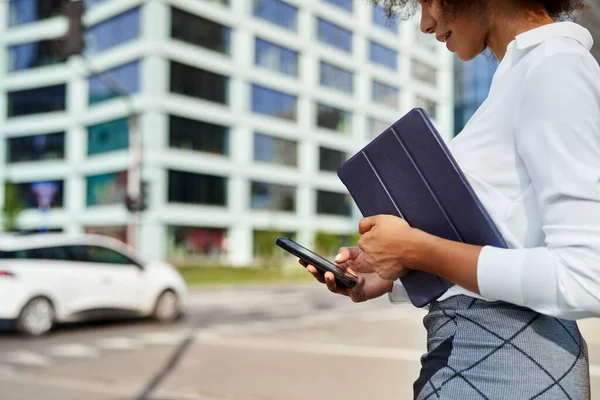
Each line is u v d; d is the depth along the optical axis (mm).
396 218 1028
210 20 34531
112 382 5820
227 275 27844
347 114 42656
